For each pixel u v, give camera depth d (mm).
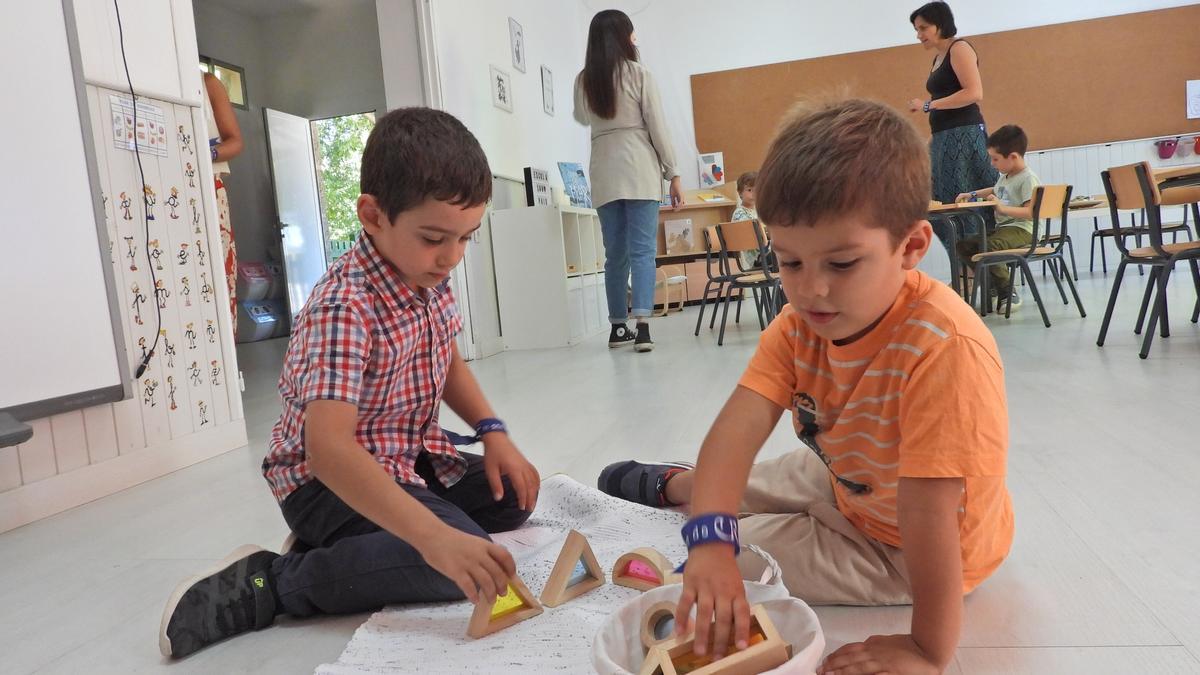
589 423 2219
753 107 7129
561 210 4355
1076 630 882
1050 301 4527
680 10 7172
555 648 906
